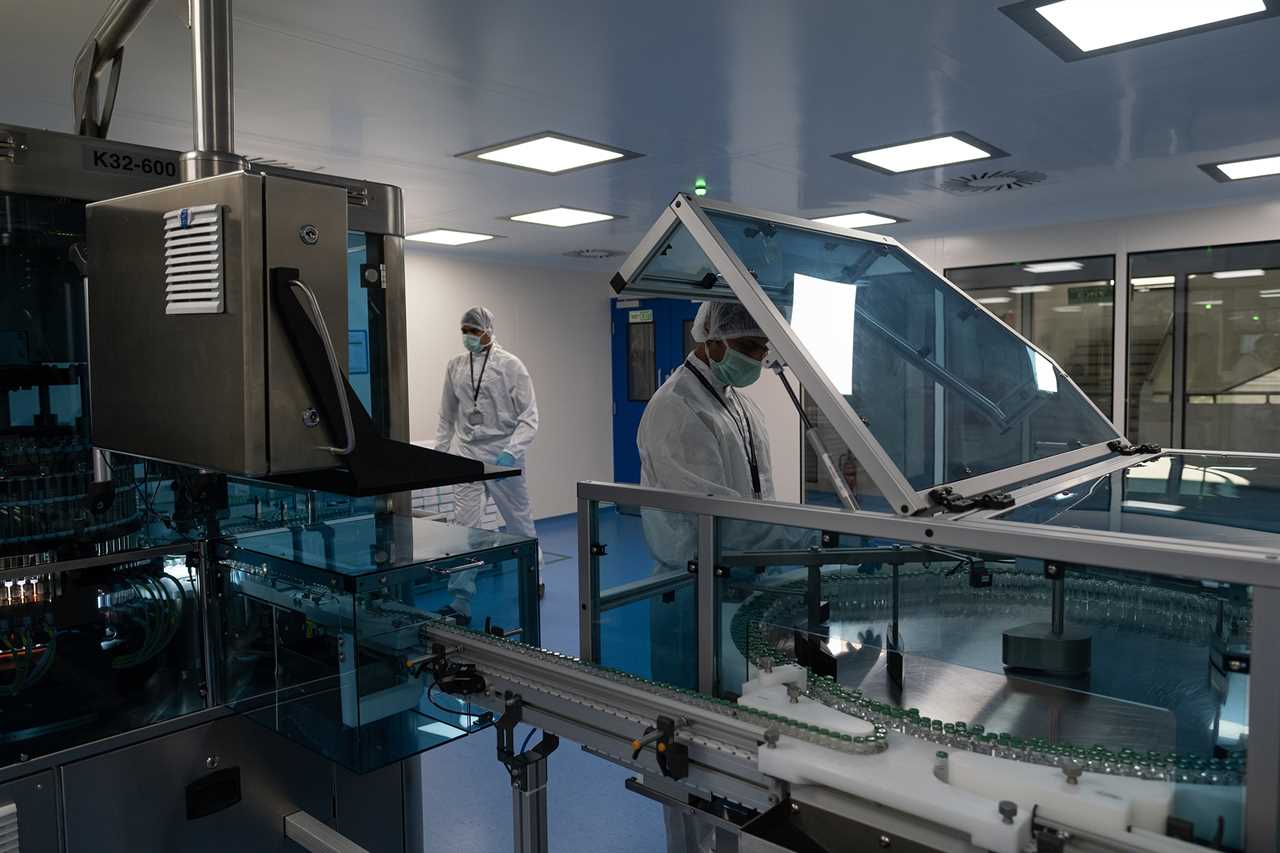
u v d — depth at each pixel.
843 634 1.18
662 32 2.17
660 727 1.16
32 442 1.49
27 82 2.45
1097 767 0.94
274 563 1.49
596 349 7.64
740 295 1.22
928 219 5.07
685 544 1.33
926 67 2.45
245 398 1.08
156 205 1.22
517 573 1.61
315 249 1.13
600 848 2.38
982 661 1.06
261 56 2.30
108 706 1.51
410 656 1.45
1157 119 2.97
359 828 1.88
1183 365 4.93
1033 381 1.64
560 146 3.28
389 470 1.17
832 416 1.12
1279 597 0.81
